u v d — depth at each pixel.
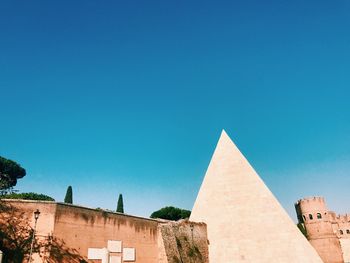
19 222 20.17
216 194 38.47
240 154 40.06
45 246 19.64
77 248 21.11
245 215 35.69
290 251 32.09
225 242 34.62
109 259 22.95
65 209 21.23
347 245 76.69
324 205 76.25
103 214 23.70
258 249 33.22
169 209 68.19
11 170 53.41
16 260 19.30
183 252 30.06
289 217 34.19
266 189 36.56
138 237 26.19
